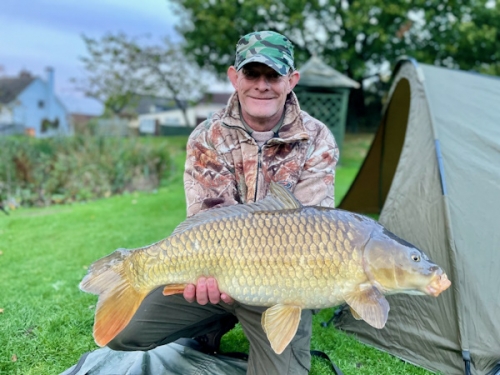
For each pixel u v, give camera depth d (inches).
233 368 92.2
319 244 69.8
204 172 91.6
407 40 778.2
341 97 475.2
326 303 71.0
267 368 82.0
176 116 1756.9
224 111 95.6
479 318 96.0
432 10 722.8
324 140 92.0
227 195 89.3
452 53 757.3
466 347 94.7
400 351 105.2
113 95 960.9
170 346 99.0
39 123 1955.0
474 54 761.6
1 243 200.1
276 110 87.4
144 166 375.9
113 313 72.7
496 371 92.8
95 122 401.4
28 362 99.8
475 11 731.4
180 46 957.8
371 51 776.3
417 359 102.1
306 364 85.6
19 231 223.1
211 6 778.2
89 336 111.1
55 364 99.3
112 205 291.6
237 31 774.5
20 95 1862.7
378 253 69.0
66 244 198.1
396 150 216.2
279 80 85.5
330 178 90.0
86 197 323.3
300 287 70.3
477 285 97.5
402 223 115.3
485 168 108.8
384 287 69.6
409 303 105.4
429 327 101.3
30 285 146.9
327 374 96.4
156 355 95.3
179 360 94.0
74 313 122.8
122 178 351.6
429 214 107.8
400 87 173.3
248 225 71.7
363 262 69.2
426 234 107.3
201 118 1740.9
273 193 74.7
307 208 72.6
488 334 94.7
